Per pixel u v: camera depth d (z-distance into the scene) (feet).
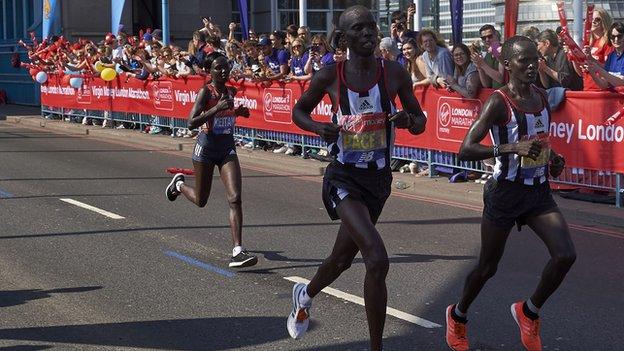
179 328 18.88
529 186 15.93
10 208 33.60
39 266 24.39
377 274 15.11
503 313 19.58
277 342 17.93
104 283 22.59
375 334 15.39
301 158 45.62
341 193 15.87
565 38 30.04
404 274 23.18
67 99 70.49
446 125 36.60
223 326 19.01
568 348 17.29
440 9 65.16
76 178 41.68
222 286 22.31
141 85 59.72
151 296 21.38
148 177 41.96
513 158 15.78
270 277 23.20
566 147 31.63
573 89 32.71
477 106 34.60
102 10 86.02
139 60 58.44
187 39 86.94
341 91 15.76
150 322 19.30
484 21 60.44
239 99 50.03
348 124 15.75
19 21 95.04
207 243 27.27
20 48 92.17
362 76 15.75
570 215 30.22
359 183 15.87
